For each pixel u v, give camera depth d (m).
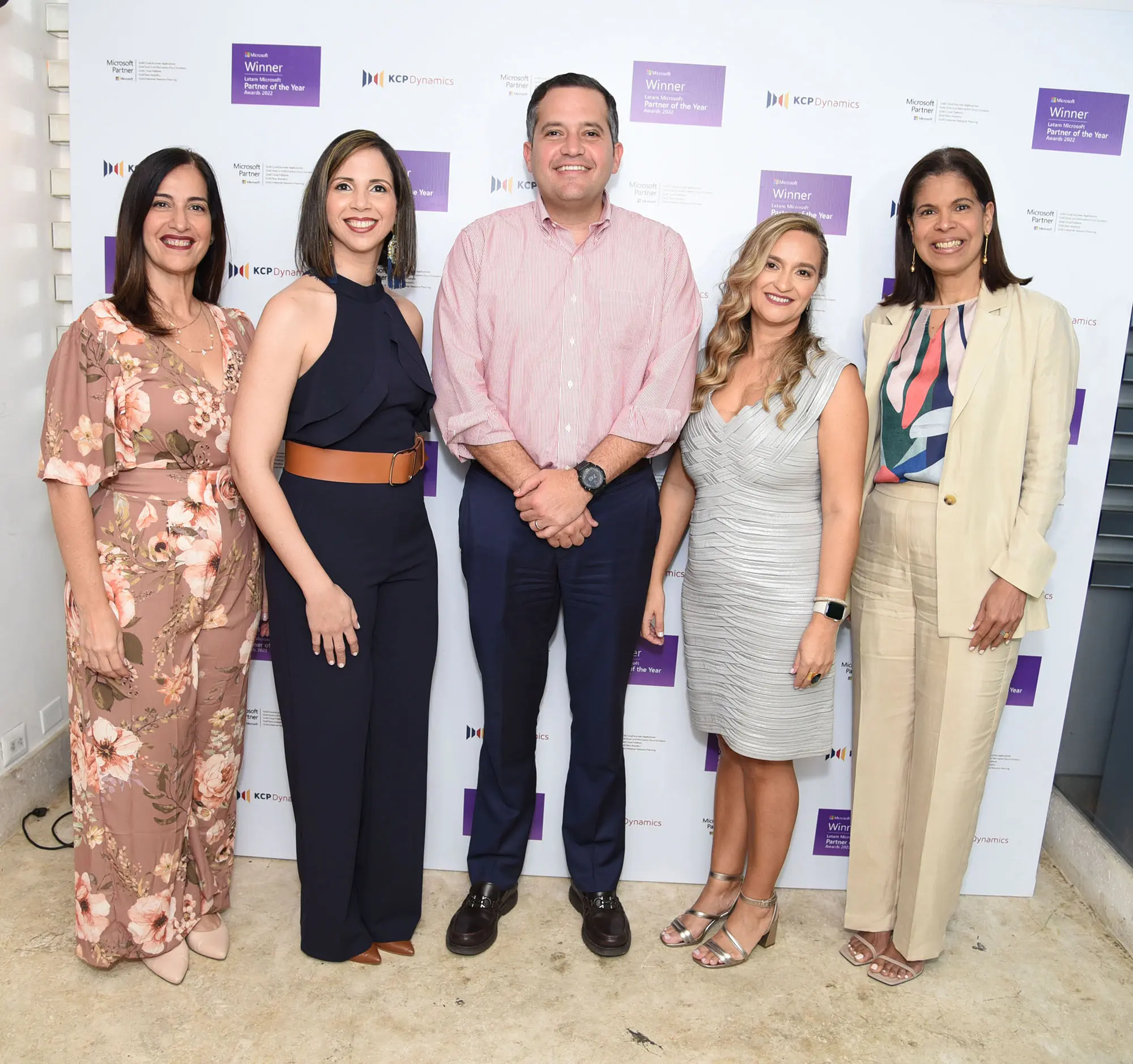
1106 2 2.04
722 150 2.10
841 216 2.12
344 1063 1.73
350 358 1.76
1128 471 2.41
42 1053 1.71
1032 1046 1.85
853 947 2.10
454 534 2.25
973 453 1.83
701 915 2.14
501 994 1.93
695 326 1.96
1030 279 1.96
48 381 1.69
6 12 2.21
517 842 2.13
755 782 2.00
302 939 2.00
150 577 1.75
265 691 2.32
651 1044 1.81
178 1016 1.82
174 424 1.75
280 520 1.72
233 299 2.17
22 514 2.39
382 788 1.96
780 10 2.04
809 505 1.90
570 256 1.93
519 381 1.93
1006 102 2.07
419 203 2.12
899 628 1.96
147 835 1.83
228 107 2.09
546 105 1.83
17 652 2.40
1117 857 2.26
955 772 1.91
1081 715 2.54
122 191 2.13
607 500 1.94
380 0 2.04
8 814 2.36
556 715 2.30
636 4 2.04
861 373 2.18
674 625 2.28
